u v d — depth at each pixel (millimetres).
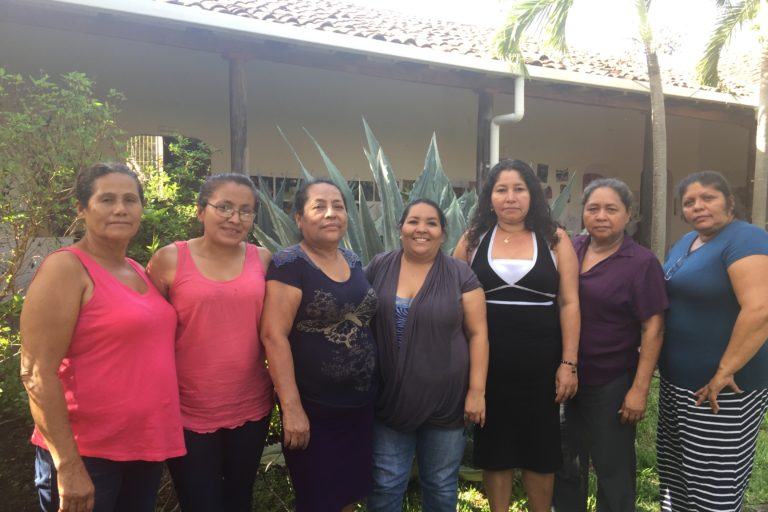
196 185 6305
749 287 2219
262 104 7730
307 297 2123
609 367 2490
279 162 7863
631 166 10664
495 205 2508
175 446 1871
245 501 2174
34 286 1663
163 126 7004
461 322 2352
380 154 3891
